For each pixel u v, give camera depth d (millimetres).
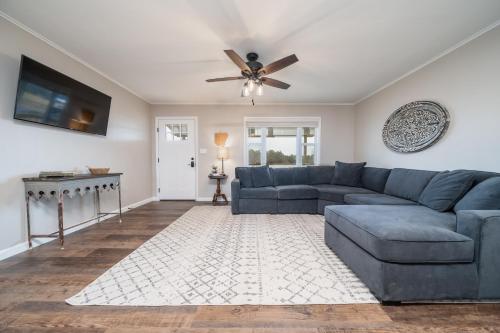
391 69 3133
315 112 5016
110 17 1980
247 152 5051
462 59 2420
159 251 2174
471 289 1345
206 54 2664
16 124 2096
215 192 4988
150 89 3992
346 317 1268
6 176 2018
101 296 1454
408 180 2809
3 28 1973
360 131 4742
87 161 3018
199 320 1247
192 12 1901
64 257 2033
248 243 2385
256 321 1239
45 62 2373
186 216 3549
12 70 2055
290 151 5141
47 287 1554
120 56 2730
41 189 2158
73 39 2354
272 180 4281
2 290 1517
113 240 2473
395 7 1846
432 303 1376
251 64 2480
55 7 1853
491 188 1698
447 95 2615
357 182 3984
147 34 2246
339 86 3867
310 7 1834
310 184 4332
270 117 5004
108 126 3471
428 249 1334
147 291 1514
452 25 2109
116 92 3660
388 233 1379
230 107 4984
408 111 3195
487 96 2178
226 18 1977
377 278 1400
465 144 2408
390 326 1197
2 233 1990
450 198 2020
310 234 2672
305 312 1310
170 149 4973
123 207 3891
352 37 2297
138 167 4402
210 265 1888
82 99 2807
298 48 2516
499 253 1327
